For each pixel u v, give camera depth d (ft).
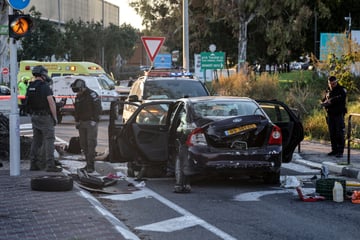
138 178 53.31
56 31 326.03
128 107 73.67
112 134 54.75
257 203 42.57
